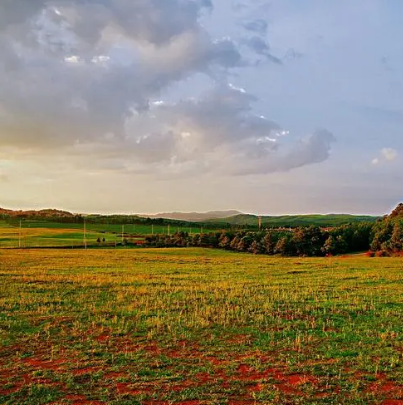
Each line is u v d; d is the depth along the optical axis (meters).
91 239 107.62
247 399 8.94
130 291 22.91
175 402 8.77
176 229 146.75
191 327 14.80
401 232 68.62
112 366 10.80
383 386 9.58
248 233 89.62
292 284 26.53
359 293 22.45
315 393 9.20
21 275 30.69
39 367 10.77
